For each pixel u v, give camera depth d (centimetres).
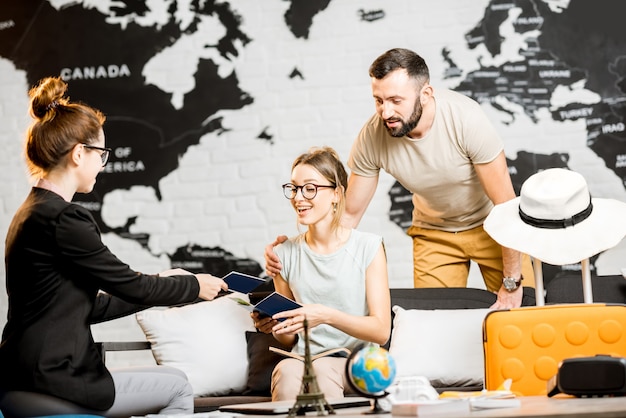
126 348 332
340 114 468
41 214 221
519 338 246
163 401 241
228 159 478
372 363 191
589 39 446
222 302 357
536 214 262
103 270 222
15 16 501
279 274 299
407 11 463
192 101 483
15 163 494
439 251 367
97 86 491
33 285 219
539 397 218
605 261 432
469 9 456
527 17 451
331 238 293
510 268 331
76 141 230
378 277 287
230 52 481
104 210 484
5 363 217
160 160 483
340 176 291
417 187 344
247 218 473
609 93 443
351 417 180
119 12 493
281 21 477
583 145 444
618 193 440
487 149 323
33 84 496
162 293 233
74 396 215
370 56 466
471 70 454
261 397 327
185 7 487
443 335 327
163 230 480
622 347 241
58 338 218
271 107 475
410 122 312
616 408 166
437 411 179
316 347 288
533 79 449
